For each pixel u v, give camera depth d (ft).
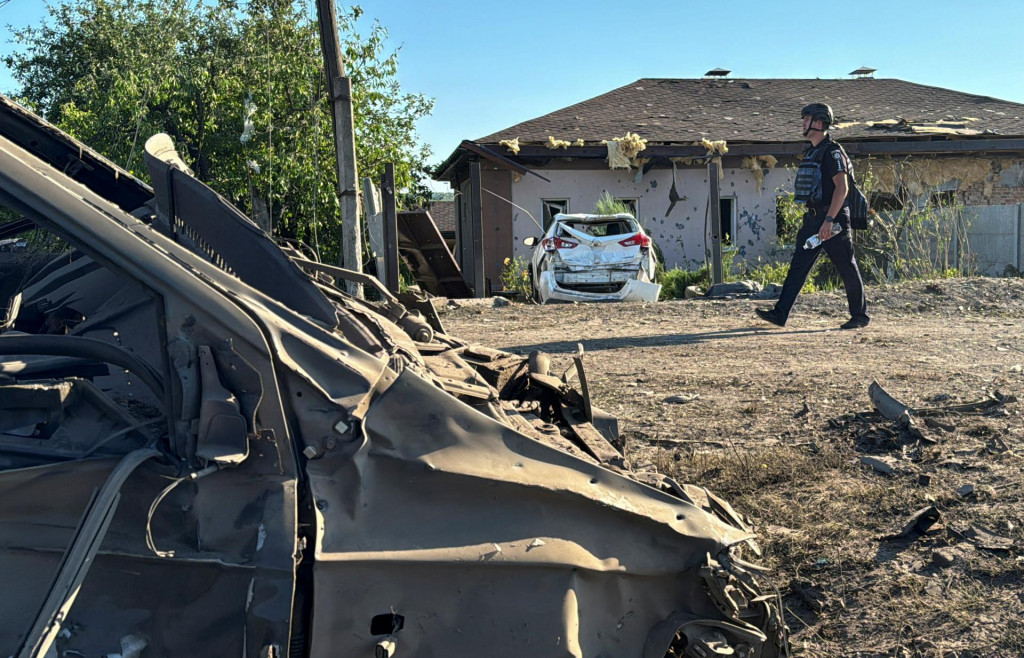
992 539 11.61
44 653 5.89
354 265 31.53
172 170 10.18
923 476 13.66
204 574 6.67
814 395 19.83
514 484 7.20
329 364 7.21
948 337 27.66
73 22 94.63
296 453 6.95
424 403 7.36
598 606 7.31
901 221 56.03
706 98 84.17
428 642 6.79
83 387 7.55
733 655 7.60
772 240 72.33
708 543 7.67
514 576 6.99
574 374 23.62
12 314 12.07
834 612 10.75
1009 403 17.24
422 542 6.89
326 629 6.61
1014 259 58.03
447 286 53.47
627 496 7.68
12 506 6.88
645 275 48.44
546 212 70.23
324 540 6.68
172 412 7.03
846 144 69.97
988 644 9.65
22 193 7.07
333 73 31.30
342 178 31.37
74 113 62.28
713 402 19.84
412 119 66.49
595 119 75.77
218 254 9.41
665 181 71.46
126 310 11.08
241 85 61.36
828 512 13.05
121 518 6.78
